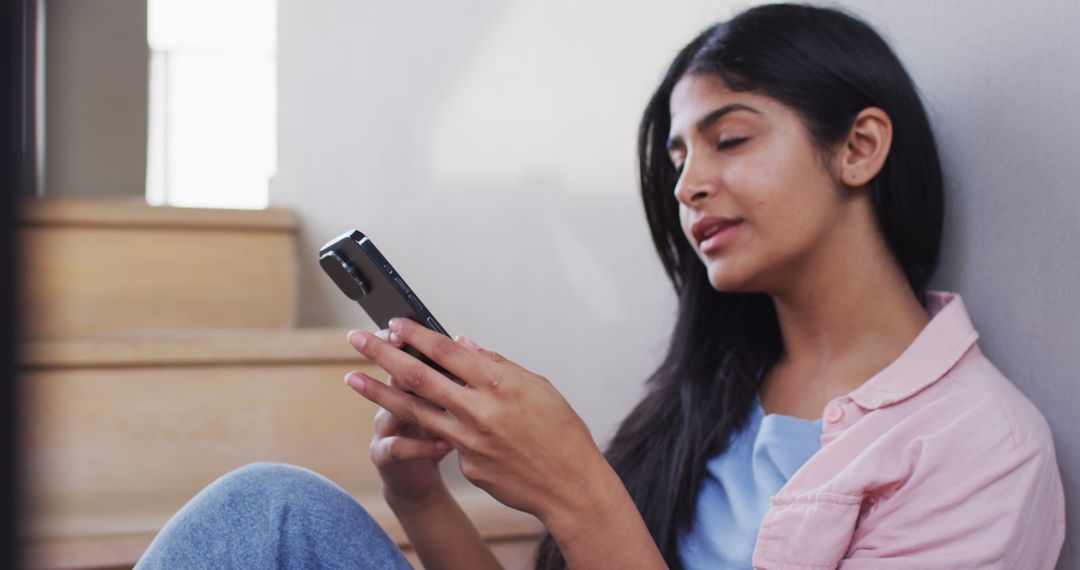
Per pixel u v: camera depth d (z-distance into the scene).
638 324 1.39
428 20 1.93
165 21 3.95
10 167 0.25
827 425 0.83
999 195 0.92
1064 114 0.83
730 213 0.85
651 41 1.37
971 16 0.94
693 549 0.91
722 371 0.98
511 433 0.69
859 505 0.75
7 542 0.26
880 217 0.87
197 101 3.99
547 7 1.62
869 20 1.10
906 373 0.81
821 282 0.87
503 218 1.73
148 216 1.90
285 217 1.99
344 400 1.70
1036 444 0.75
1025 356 0.89
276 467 0.83
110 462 1.60
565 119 1.57
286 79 2.24
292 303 2.00
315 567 0.80
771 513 0.78
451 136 1.87
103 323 1.89
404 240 2.00
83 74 3.60
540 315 1.64
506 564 1.43
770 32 0.85
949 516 0.73
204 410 1.64
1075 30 0.82
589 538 0.72
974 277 0.96
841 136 0.84
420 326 0.70
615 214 1.44
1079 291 0.82
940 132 1.00
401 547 1.42
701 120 0.86
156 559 0.76
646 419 1.04
